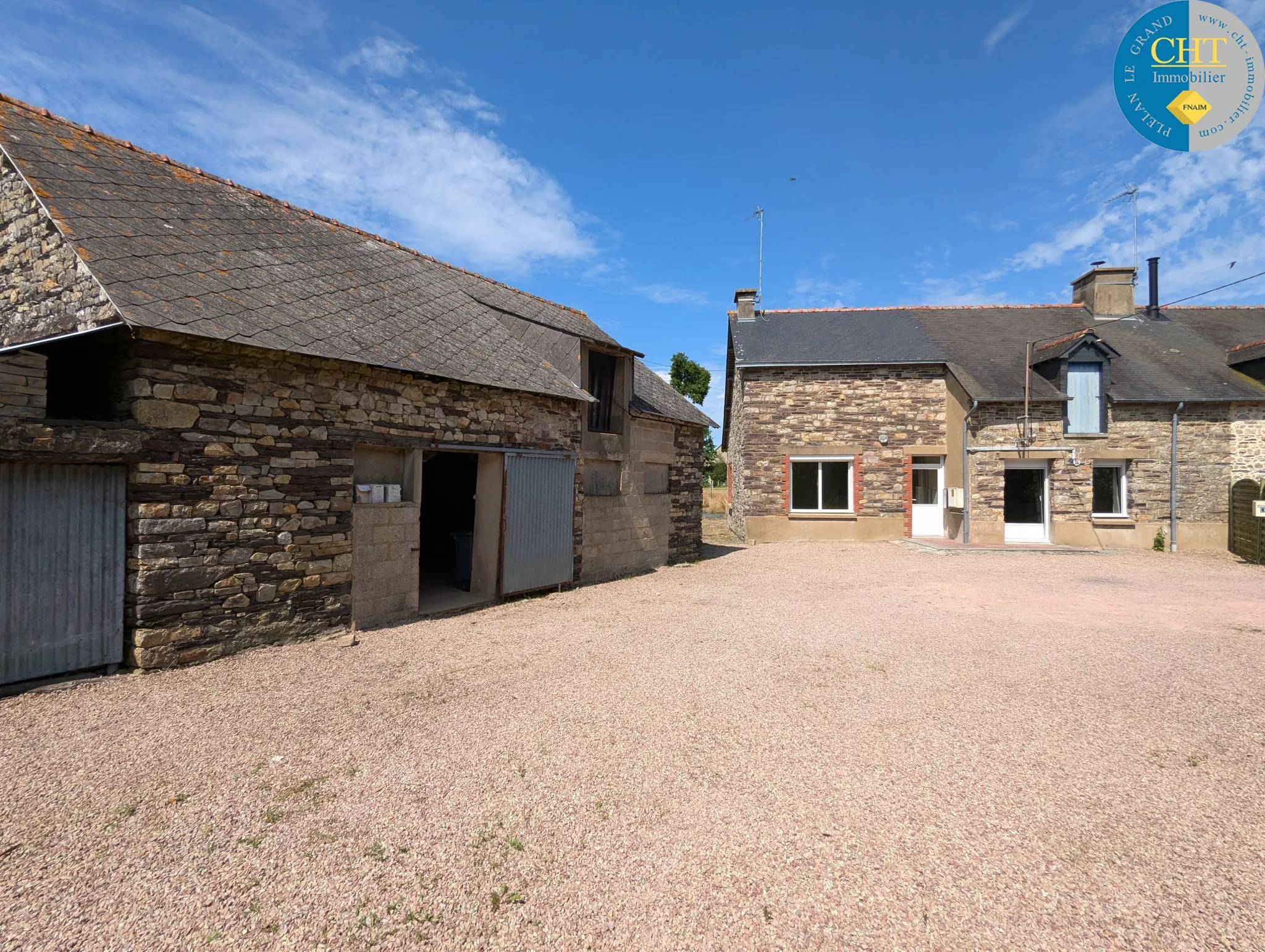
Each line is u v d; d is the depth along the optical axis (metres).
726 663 5.49
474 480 12.23
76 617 4.60
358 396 6.32
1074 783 3.38
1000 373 15.00
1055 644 6.16
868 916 2.33
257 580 5.52
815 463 15.84
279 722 4.04
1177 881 2.54
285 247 7.35
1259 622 7.14
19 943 2.12
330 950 2.13
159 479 4.88
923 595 8.80
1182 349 15.88
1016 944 2.19
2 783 3.18
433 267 10.00
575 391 9.00
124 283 4.80
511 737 3.89
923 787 3.32
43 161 5.66
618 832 2.87
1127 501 14.32
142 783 3.22
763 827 2.92
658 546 11.61
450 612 7.41
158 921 2.25
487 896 2.42
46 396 4.35
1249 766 3.58
